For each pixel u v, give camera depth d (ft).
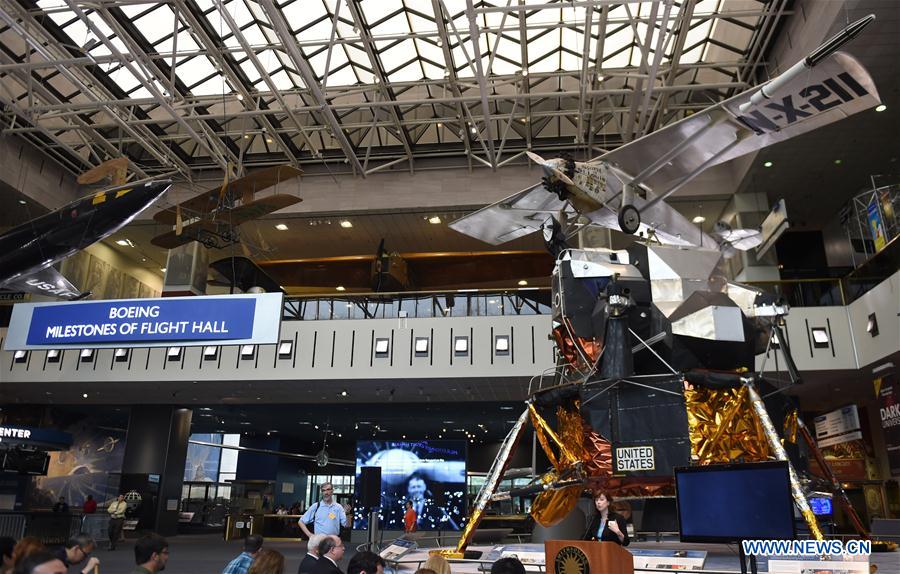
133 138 68.64
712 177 68.28
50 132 64.13
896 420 50.93
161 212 64.85
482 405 74.54
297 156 73.97
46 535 52.21
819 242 79.66
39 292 52.90
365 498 32.81
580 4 43.73
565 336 26.30
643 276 25.38
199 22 54.34
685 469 12.67
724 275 26.61
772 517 11.28
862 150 59.77
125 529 72.90
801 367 55.06
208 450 124.16
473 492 101.45
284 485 113.60
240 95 62.64
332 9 54.39
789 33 52.75
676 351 23.71
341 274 90.07
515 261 87.92
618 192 35.68
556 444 25.07
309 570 17.30
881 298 50.75
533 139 71.51
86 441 90.02
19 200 68.39
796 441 24.75
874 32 45.32
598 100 62.54
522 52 55.52
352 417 86.94
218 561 47.03
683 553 21.53
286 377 60.70
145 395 72.59
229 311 30.71
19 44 56.03
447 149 71.46
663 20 45.91
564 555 13.74
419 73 62.49
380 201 72.02
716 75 61.93
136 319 31.37
